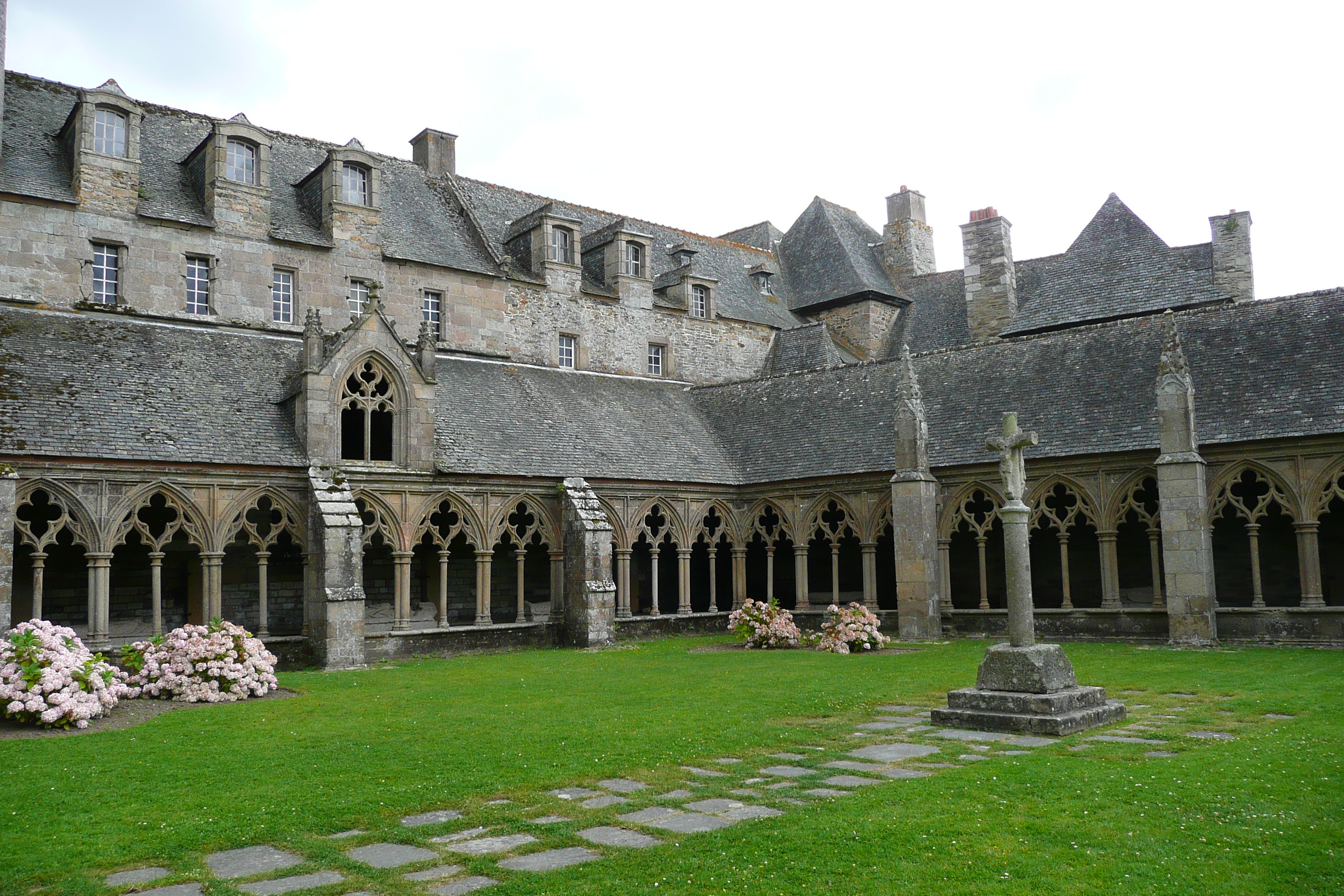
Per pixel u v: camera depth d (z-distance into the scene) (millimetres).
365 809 8125
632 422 30594
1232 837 6883
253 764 10055
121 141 25984
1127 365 25594
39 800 8656
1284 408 21875
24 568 21625
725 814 7785
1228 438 21906
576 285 34500
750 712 12820
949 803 7805
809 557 33750
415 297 30484
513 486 25297
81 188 24797
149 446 20234
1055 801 7840
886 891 5984
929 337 40531
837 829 7160
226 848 7215
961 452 25781
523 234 34406
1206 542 21453
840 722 11953
